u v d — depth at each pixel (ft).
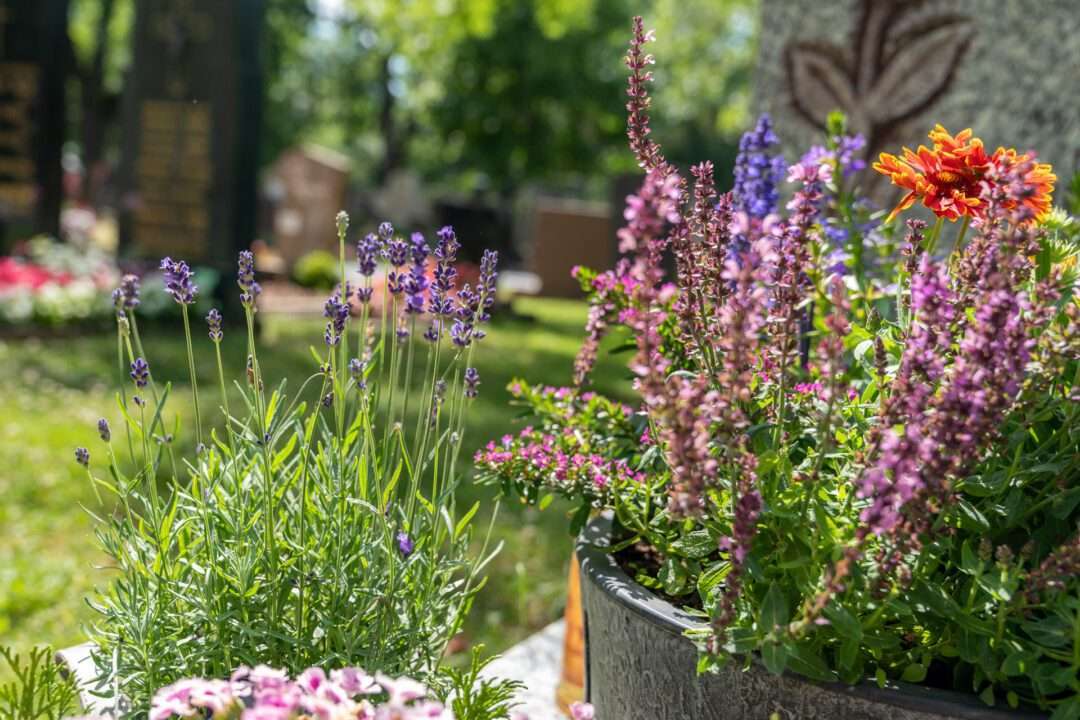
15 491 15.15
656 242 5.12
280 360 27.53
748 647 4.40
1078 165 10.79
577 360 6.63
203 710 4.89
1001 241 4.66
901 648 4.79
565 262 64.64
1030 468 4.71
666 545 5.42
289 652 5.48
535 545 14.73
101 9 74.43
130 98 35.78
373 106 107.76
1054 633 4.22
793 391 5.16
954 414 4.14
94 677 6.01
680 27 96.99
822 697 4.45
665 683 4.97
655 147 5.47
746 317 4.37
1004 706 4.26
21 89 41.32
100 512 14.58
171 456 5.60
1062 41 10.86
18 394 21.54
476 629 11.50
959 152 5.29
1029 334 4.58
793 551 4.58
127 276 5.38
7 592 11.48
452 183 98.22
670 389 4.25
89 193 87.40
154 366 25.22
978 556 4.60
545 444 6.32
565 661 7.70
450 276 5.66
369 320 6.02
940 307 4.45
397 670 5.55
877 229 7.46
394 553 5.53
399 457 5.98
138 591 5.49
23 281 31.09
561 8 63.21
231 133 34.53
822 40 12.44
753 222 4.57
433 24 61.16
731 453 4.42
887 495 4.03
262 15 34.94
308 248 65.36
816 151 6.11
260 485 5.66
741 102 101.45
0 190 42.01
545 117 73.56
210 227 34.86
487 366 31.53
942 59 11.64
